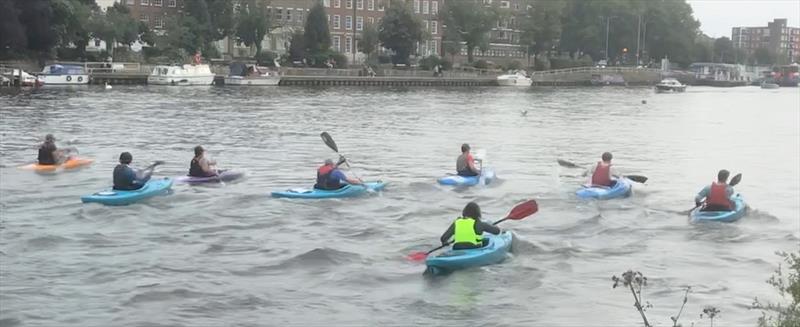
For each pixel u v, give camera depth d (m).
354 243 14.90
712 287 12.22
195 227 15.98
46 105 48.66
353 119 44.88
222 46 101.44
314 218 16.97
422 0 115.50
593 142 35.69
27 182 20.98
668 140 37.53
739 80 140.00
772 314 10.73
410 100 65.56
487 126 42.53
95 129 35.75
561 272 12.92
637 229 16.44
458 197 19.86
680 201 19.98
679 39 138.88
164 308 11.04
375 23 111.56
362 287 12.06
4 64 69.12
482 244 13.10
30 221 16.28
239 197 18.97
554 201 19.41
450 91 85.06
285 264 13.34
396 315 10.84
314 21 92.88
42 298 11.34
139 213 17.06
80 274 12.57
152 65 79.88
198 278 12.46
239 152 28.98
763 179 25.00
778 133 42.56
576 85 116.19
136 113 45.00
